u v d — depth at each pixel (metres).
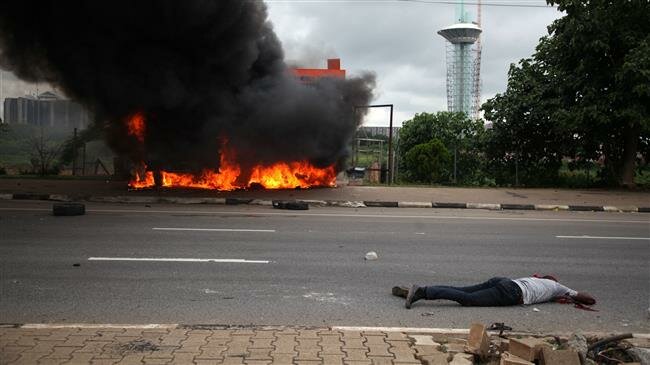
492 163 23.08
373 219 12.69
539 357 4.07
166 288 6.39
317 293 6.32
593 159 21.42
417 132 27.47
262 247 8.95
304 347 4.38
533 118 20.70
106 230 10.27
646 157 21.23
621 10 18.47
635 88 17.61
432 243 9.66
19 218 11.65
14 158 23.06
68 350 4.22
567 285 6.92
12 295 6.03
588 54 18.86
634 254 8.95
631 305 6.10
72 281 6.64
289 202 14.52
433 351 4.30
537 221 12.91
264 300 5.99
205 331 4.78
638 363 4.14
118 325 4.95
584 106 18.84
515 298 5.95
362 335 4.71
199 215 12.70
